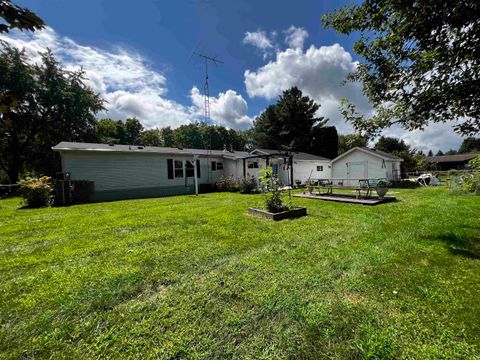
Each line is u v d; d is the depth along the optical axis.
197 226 4.89
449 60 2.71
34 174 21.44
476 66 2.62
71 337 1.72
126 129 37.53
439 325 1.73
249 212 6.25
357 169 16.30
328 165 20.94
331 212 6.23
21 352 1.58
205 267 2.86
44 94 18.52
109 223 5.36
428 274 2.50
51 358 1.53
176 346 1.61
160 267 2.88
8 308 2.07
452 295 2.10
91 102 22.14
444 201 7.60
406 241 3.60
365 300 2.09
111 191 11.56
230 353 1.55
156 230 4.62
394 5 2.84
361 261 2.90
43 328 1.81
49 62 19.14
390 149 29.45
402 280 2.40
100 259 3.17
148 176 12.77
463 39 2.55
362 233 4.15
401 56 3.26
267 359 1.50
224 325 1.81
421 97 3.08
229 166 16.09
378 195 8.62
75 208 8.05
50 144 20.05
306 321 1.83
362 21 3.38
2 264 3.03
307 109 29.91
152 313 1.97
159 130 44.88
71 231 4.68
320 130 29.88
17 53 16.81
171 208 7.50
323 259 3.02
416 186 14.26
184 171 14.20
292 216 5.70
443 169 39.34
